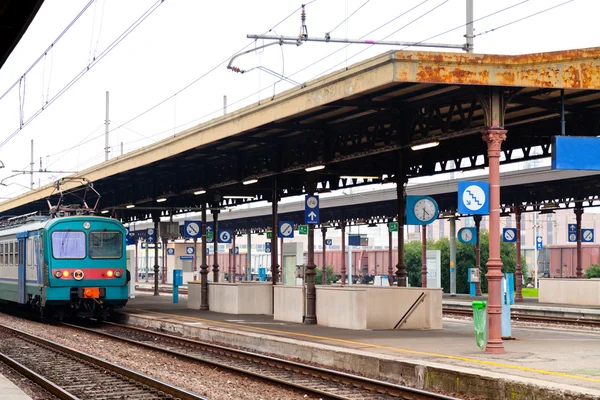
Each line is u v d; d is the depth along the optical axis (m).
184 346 23.02
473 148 24.02
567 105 19.59
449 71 16.05
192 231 38.88
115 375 16.88
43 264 29.77
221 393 14.43
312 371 16.52
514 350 16.95
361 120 21.62
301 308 25.36
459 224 127.69
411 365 14.70
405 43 20.81
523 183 37.16
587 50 16.70
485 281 56.97
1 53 13.16
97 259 30.14
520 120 21.41
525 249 81.62
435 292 23.00
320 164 23.12
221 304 31.83
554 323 28.02
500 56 16.28
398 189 24.55
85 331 28.38
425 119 19.56
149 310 33.59
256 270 98.75
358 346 17.95
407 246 63.09
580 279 35.44
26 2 11.48
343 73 17.39
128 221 48.22
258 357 18.78
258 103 21.27
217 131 23.84
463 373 13.43
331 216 55.28
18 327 30.33
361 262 81.44
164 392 14.56
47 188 40.66
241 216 63.75
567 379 12.64
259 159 27.66
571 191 37.16
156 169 33.16
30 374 16.64
